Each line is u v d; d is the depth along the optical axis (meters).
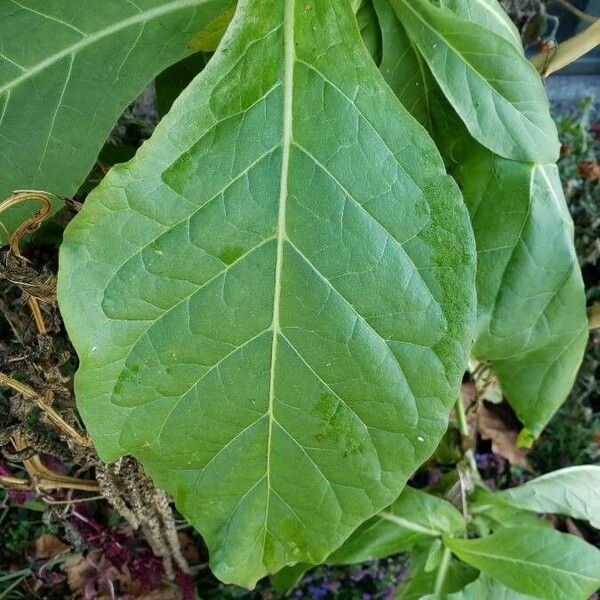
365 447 0.26
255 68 0.22
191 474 0.27
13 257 0.25
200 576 0.53
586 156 0.71
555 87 0.81
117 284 0.22
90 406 0.24
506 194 0.33
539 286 0.35
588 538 0.63
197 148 0.22
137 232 0.22
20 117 0.24
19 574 0.47
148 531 0.44
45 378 0.29
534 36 0.41
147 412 0.25
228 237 0.23
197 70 0.32
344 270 0.23
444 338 0.24
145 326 0.23
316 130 0.22
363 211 0.23
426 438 0.25
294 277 0.23
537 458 0.65
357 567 0.54
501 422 0.66
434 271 0.23
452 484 0.52
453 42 0.28
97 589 0.48
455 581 0.46
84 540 0.45
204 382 0.25
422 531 0.45
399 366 0.24
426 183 0.23
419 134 0.22
